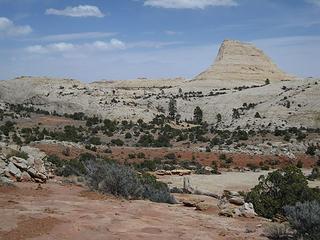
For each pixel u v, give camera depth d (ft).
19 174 69.10
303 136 294.25
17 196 56.29
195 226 47.91
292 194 64.90
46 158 99.76
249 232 47.29
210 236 42.96
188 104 551.18
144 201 64.18
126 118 427.74
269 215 62.95
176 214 54.75
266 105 472.85
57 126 324.39
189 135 309.63
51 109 503.61
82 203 55.11
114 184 66.33
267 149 254.68
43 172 75.72
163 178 156.56
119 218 47.06
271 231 46.26
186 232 43.86
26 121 334.44
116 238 38.99
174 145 274.36
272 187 67.97
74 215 46.55
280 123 399.24
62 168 91.97
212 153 241.55
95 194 63.57
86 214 47.50
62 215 45.91
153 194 69.72
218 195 105.60
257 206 64.44
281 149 254.47
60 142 213.46
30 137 230.68
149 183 77.46
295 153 248.93
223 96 565.94
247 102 528.22
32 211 46.80
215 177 165.78
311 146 252.42
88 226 42.34
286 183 67.21
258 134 320.70
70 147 204.23
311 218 44.19
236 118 446.60
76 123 347.97
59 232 39.58
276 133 310.86
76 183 73.61
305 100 461.78
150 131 324.19
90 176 71.00
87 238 38.58
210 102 547.49
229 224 51.78
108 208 52.85
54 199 56.80
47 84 654.12
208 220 53.06
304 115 417.28
